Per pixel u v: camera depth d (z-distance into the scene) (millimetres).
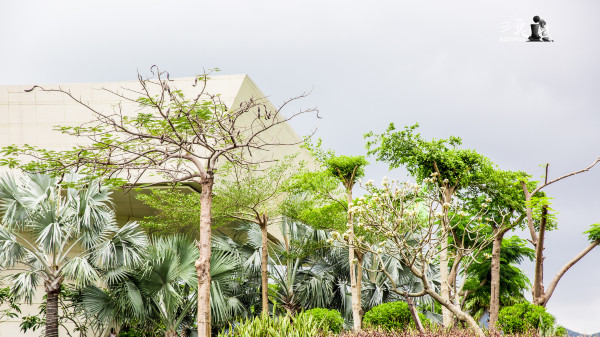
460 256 10742
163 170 10734
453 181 13906
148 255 16078
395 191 9469
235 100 19922
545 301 12594
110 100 20547
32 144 20719
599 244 12812
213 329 18375
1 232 15305
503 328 12586
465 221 15016
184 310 16938
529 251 18031
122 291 16016
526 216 13688
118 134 20016
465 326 11289
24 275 15422
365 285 20672
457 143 14164
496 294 12961
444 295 12688
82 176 16156
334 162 15172
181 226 19531
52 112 20750
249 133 21344
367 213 9352
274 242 26875
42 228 15633
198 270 9883
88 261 16141
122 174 19078
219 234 20719
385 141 14219
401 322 14734
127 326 17516
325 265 21781
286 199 18688
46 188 16141
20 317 20234
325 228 17906
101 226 16219
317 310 16641
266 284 17219
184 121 11680
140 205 21859
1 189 15680
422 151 13992
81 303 16156
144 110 20312
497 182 14055
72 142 20672
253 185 17438
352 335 11273
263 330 11406
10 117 20781
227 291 17828
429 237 9203
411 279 20938
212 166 10508
